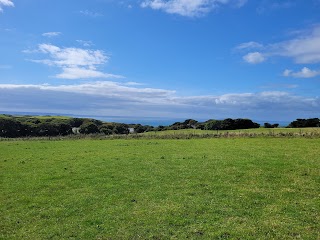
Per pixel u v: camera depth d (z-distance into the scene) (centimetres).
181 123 10994
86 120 10969
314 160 2748
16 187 2128
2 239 1337
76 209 1667
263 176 2212
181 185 2042
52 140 5700
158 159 3034
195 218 1478
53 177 2383
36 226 1464
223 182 2088
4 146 4669
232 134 5347
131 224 1441
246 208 1588
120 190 1981
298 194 1792
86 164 2869
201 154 3294
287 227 1339
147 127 10912
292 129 6669
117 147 4203
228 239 1252
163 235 1314
